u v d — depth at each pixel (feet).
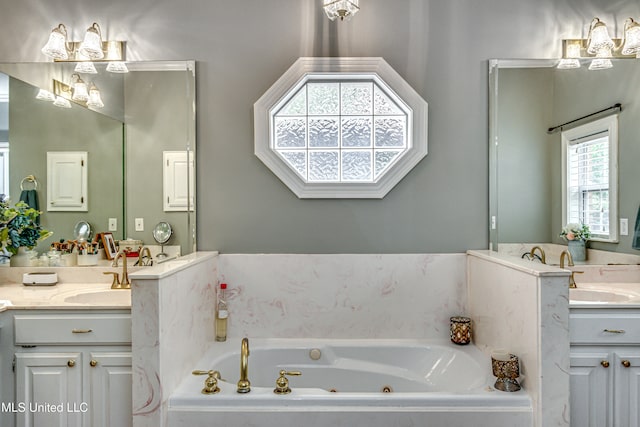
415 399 4.89
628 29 6.88
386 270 7.09
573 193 7.06
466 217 7.13
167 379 4.94
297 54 7.12
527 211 7.06
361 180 7.21
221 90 7.14
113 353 5.47
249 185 7.13
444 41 7.14
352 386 6.60
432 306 7.10
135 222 7.14
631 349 5.38
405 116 7.23
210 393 5.00
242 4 7.14
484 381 5.38
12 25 7.22
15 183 7.06
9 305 5.50
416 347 6.69
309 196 7.06
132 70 7.11
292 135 7.29
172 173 7.11
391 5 7.13
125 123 7.13
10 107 7.11
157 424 4.75
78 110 7.18
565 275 4.76
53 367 5.47
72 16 7.20
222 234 7.14
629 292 6.34
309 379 6.65
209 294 6.66
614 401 5.36
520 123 7.07
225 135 7.13
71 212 7.16
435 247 7.13
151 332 4.73
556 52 7.16
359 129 7.29
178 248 7.11
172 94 7.12
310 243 7.13
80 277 7.11
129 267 7.09
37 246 7.13
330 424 4.84
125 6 7.18
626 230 7.06
